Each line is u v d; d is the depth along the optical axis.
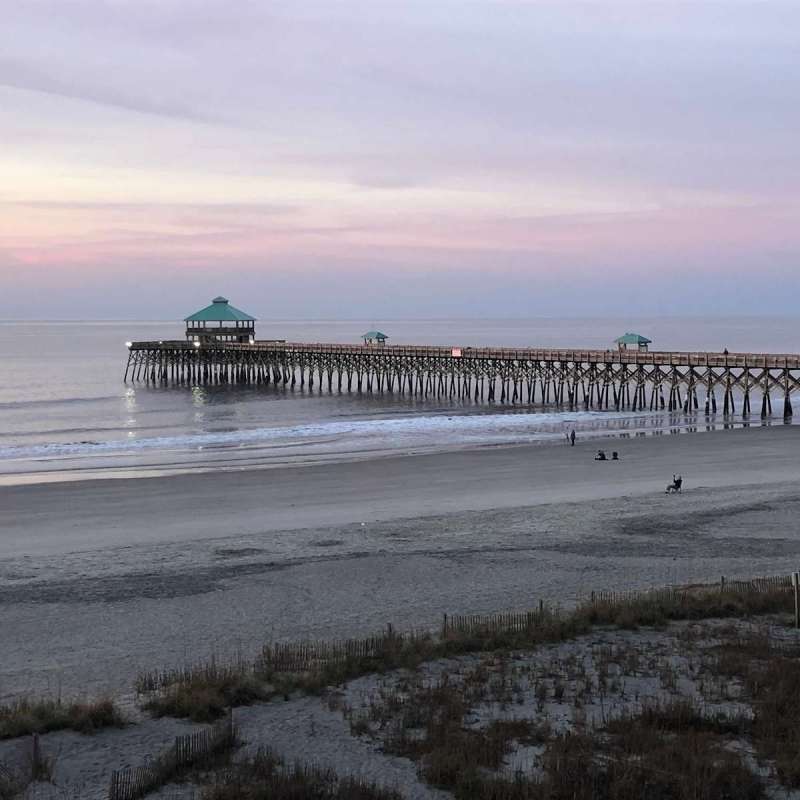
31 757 12.93
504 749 13.11
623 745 13.16
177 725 14.25
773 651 17.39
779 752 12.76
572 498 36.28
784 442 50.59
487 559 25.89
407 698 15.30
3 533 30.72
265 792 11.66
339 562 25.59
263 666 16.81
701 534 29.17
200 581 23.88
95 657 18.16
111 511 34.28
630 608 20.03
